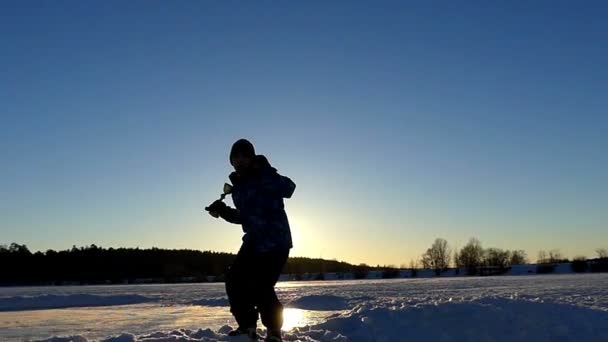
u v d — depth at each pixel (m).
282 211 6.14
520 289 28.06
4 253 101.81
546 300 9.60
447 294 24.56
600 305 13.85
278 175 6.13
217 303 21.38
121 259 106.44
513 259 117.94
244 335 6.38
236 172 6.19
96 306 21.45
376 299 19.86
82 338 7.30
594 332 8.24
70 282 93.81
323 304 18.39
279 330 6.22
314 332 7.15
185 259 109.81
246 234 6.17
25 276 95.44
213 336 6.68
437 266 114.69
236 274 6.20
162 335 6.84
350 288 35.78
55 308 20.53
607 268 96.00
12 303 22.92
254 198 6.04
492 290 27.97
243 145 6.10
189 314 15.74
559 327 8.23
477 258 114.94
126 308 19.52
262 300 6.14
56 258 102.94
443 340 7.51
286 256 6.16
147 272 103.81
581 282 39.16
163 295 28.83
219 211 6.22
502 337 7.83
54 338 7.26
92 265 103.00
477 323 7.99
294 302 19.00
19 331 11.66
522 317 8.36
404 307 8.34
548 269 99.50
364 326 7.57
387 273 103.62
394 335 7.47
